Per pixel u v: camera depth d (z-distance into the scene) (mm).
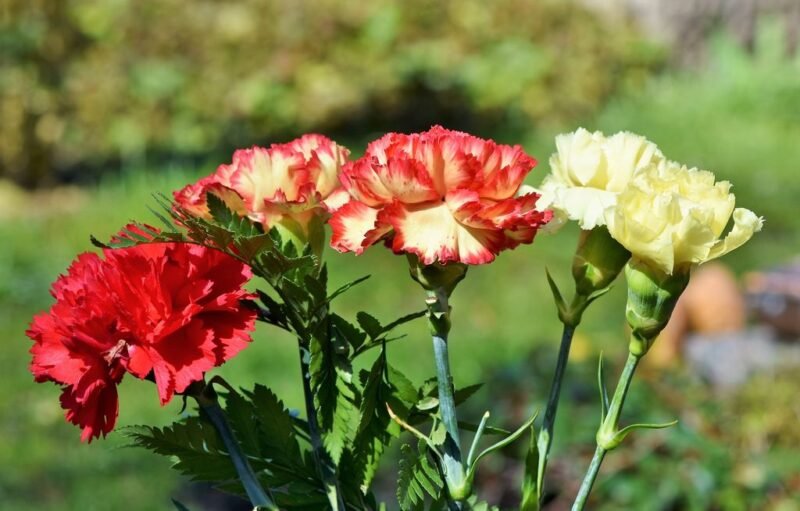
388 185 1088
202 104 9188
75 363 1100
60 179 8969
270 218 1213
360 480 1228
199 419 1244
